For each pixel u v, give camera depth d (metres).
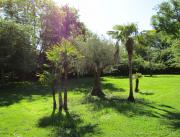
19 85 40.72
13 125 17.41
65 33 50.56
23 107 23.55
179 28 42.59
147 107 22.06
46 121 18.02
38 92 33.47
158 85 38.66
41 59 48.19
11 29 37.09
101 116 18.95
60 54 21.45
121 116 18.70
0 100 27.56
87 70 29.73
